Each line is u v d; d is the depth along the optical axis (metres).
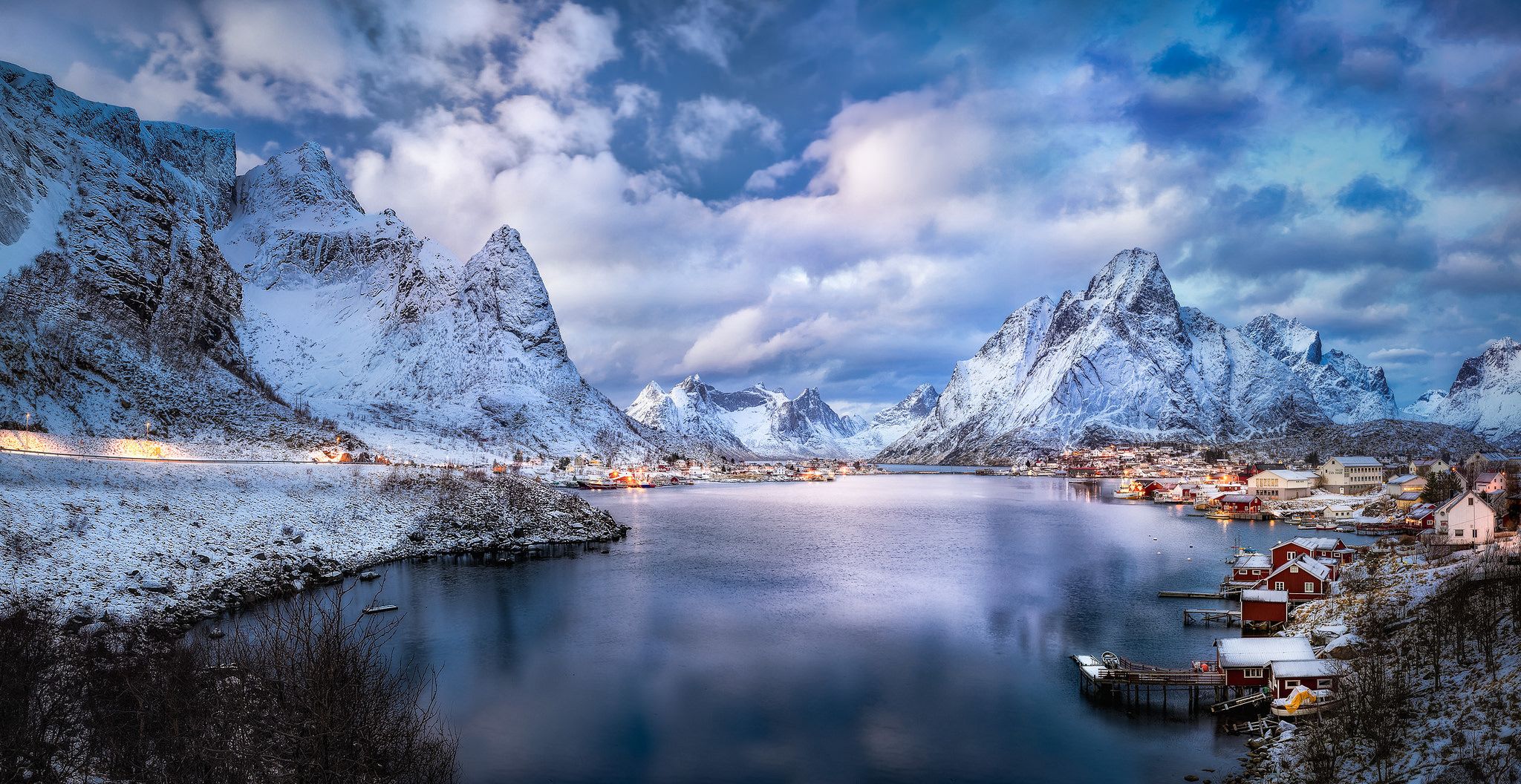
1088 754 47.25
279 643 34.50
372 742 33.25
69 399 137.75
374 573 92.50
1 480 79.25
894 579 98.25
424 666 62.31
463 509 125.88
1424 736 40.62
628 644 68.62
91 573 65.38
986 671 61.97
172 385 165.62
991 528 157.25
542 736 49.84
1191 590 90.81
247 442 155.88
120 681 36.78
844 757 47.47
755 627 74.75
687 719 52.66
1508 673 43.12
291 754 31.02
